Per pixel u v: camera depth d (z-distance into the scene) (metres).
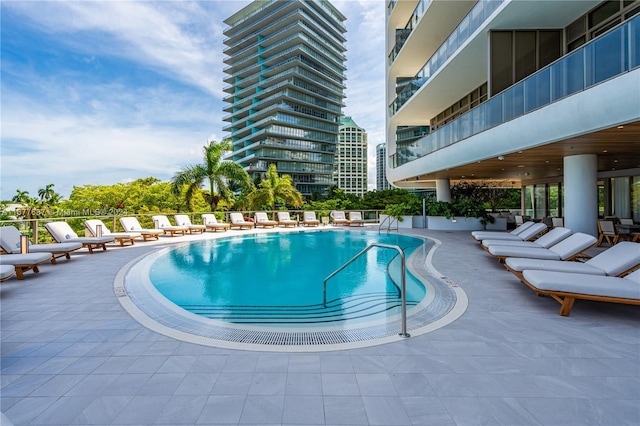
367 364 2.60
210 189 18.23
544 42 9.77
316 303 4.76
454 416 1.98
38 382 2.37
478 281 5.24
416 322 3.52
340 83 82.62
